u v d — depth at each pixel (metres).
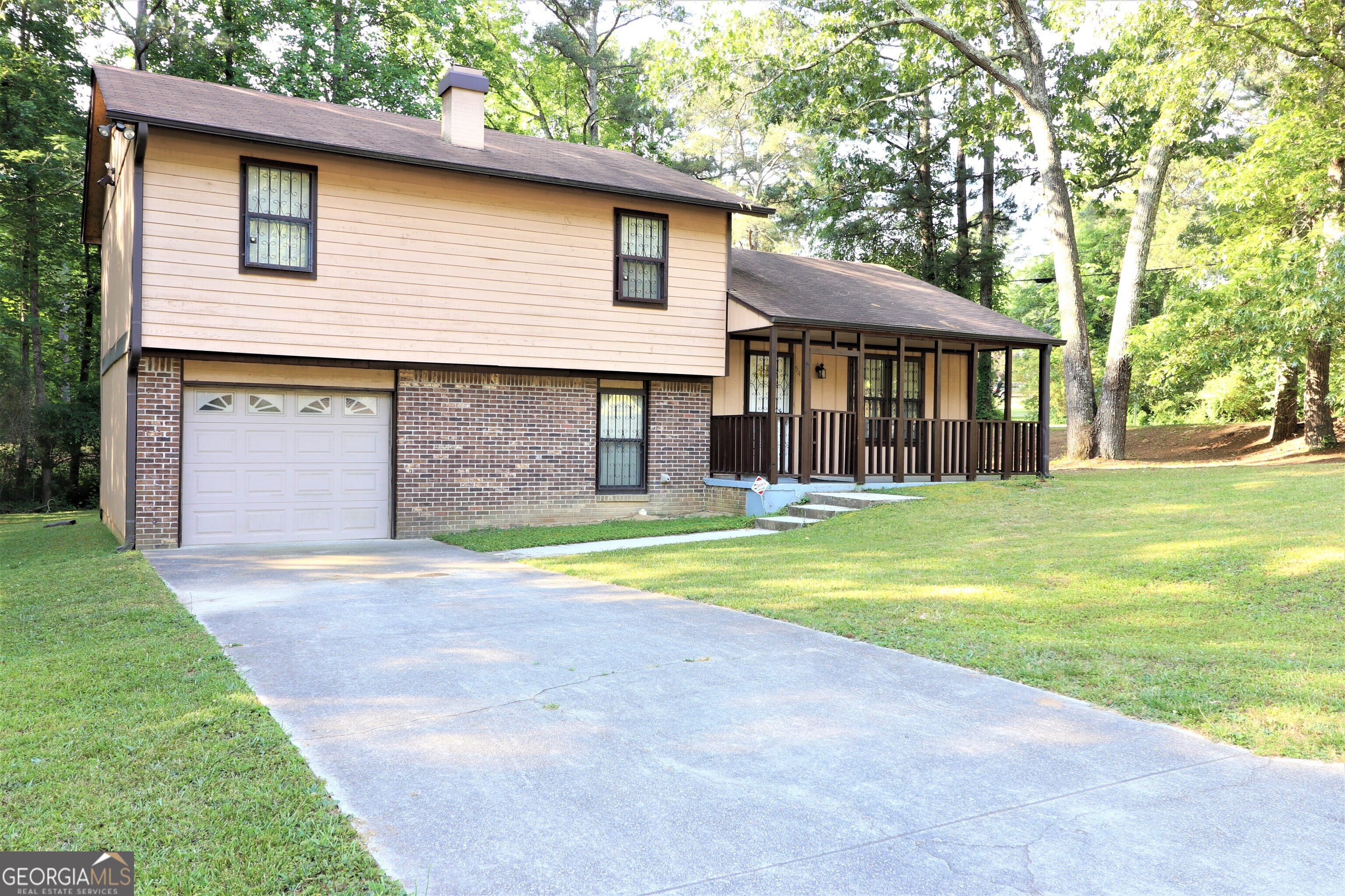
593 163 16.06
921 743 4.55
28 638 6.91
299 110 14.04
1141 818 3.67
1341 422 25.42
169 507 12.24
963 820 3.66
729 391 17.12
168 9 23.28
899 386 16.52
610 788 3.96
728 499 16.00
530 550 12.20
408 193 13.34
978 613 7.50
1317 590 7.55
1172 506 12.23
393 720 4.89
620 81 35.44
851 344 18.50
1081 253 39.16
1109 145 26.66
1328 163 20.12
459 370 14.09
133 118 11.18
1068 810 3.75
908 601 8.03
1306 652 6.00
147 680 5.54
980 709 5.08
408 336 13.35
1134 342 21.00
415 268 13.40
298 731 4.70
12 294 23.97
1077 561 9.44
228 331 12.12
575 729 4.75
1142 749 4.45
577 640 6.74
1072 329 23.02
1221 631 6.70
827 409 18.36
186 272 11.87
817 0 23.91
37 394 23.50
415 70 27.14
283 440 13.16
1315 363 22.23
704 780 4.07
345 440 13.58
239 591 8.94
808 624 7.26
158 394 12.13
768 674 5.80
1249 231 21.17
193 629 7.03
